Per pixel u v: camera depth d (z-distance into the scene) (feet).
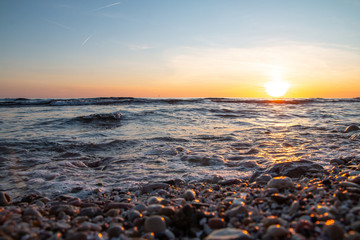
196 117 48.93
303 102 110.32
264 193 8.81
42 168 17.47
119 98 108.37
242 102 99.86
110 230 6.44
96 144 24.57
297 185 9.61
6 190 13.24
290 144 25.11
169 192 11.66
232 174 15.38
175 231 6.38
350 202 6.86
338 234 5.11
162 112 54.34
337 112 62.28
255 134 31.32
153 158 20.24
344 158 17.01
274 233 5.39
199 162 18.76
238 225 6.36
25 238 5.76
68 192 12.76
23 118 45.29
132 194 11.90
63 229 6.64
